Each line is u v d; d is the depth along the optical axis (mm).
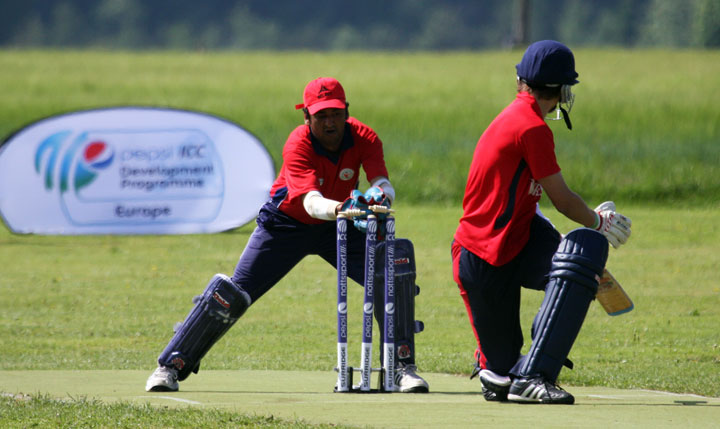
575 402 17062
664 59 141750
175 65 139375
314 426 14445
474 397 18266
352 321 35562
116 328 33875
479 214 17203
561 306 16281
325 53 163250
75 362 26688
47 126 61594
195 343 19719
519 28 197625
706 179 78812
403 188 79250
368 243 18438
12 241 59594
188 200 61531
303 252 20609
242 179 61531
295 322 35125
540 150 16594
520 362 16938
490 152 16969
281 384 21094
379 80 121938
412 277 19547
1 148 61219
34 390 19656
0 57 148500
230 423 14867
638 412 15531
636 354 28391
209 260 51344
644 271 46250
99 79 121625
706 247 54312
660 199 76625
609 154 84750
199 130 61875
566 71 16844
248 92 111938
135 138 61625
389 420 14859
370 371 18812
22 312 37156
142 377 22203
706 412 15586
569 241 16344
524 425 14258
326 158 19797
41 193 61344
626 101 104250
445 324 34375
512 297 17531
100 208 61281
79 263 50688
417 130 92938
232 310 19688
